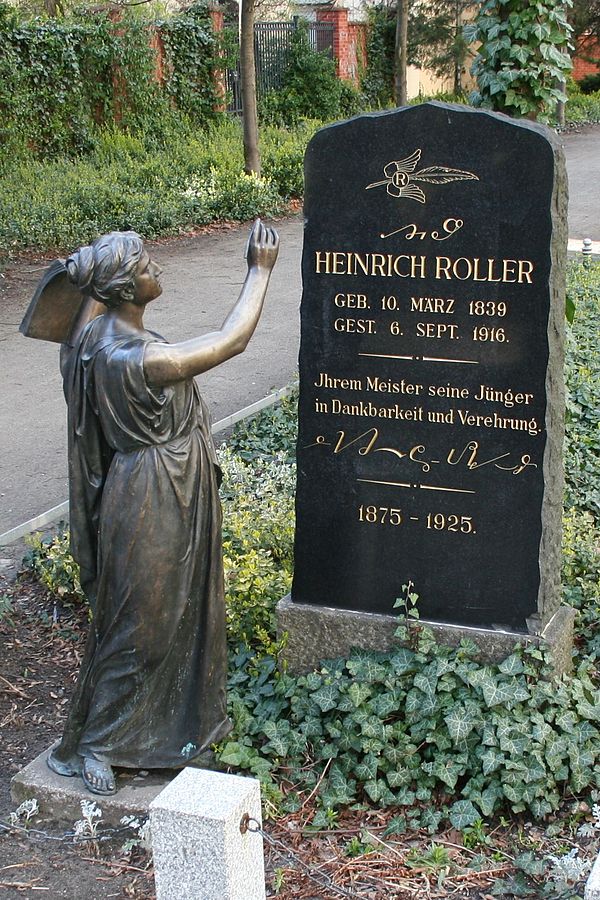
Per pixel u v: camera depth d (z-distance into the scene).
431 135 4.65
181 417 4.24
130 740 4.43
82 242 17.03
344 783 4.65
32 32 22.08
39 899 4.04
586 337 10.52
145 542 4.20
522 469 4.79
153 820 3.33
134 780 4.48
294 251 17.47
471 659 4.93
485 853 4.32
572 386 8.91
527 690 4.71
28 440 9.40
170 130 24.91
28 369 11.66
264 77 30.81
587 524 6.65
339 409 5.06
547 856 4.17
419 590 5.08
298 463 5.18
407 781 4.63
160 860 3.37
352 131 4.77
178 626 4.39
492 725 4.63
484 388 4.79
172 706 4.51
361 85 34.94
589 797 4.55
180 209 19.02
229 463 7.50
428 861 4.23
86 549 4.49
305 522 5.21
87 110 23.48
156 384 4.12
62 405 10.41
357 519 5.12
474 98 8.51
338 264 4.93
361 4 36.03
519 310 4.66
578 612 5.63
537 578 4.85
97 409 4.22
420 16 34.56
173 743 4.52
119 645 4.31
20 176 19.62
